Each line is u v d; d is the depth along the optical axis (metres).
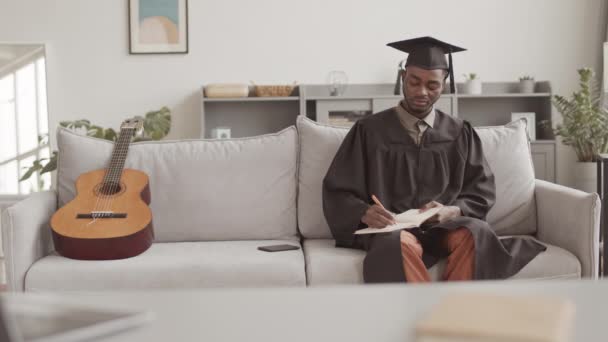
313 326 0.58
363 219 2.54
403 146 2.78
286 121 5.39
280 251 2.59
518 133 3.02
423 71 2.74
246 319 0.60
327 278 2.42
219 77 5.38
